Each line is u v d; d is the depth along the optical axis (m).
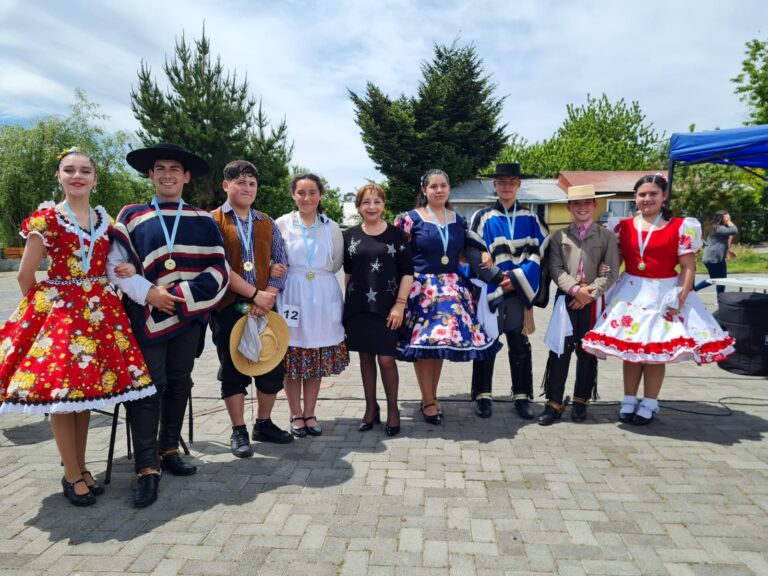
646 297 3.84
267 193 25.61
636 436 3.76
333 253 3.84
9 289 14.11
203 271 3.11
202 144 22.58
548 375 4.16
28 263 2.68
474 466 3.28
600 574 2.20
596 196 3.94
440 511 2.72
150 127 22.30
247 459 3.44
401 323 3.80
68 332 2.65
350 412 4.42
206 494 2.95
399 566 2.26
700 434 3.78
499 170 4.18
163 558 2.33
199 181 23.22
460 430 3.95
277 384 3.64
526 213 4.24
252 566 2.27
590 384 4.11
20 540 2.49
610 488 2.96
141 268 2.96
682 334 3.69
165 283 2.97
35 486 3.07
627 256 3.97
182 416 3.29
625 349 3.75
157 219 3.03
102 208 2.93
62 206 2.80
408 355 3.75
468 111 29.56
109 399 2.68
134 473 3.27
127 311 2.99
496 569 2.23
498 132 30.50
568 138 39.56
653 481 3.04
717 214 9.62
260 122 24.83
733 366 5.48
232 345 3.39
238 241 3.49
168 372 3.15
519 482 3.05
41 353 2.62
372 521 2.63
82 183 2.78
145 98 22.23
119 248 2.91
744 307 5.38
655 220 3.91
